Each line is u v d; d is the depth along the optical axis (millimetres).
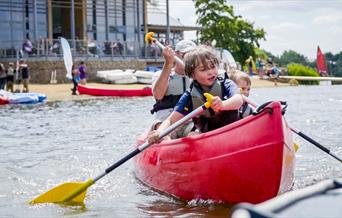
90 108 16984
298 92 26172
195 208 4746
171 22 40938
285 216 1297
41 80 28203
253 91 27391
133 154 5062
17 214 4715
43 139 9594
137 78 29203
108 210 4801
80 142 9117
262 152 4336
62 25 33438
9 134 10453
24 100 19594
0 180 6066
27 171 6586
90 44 30000
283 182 4496
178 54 6137
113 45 30891
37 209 4883
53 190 5121
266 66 44312
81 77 26156
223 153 4570
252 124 4438
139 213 4652
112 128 11258
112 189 5652
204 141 4777
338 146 8039
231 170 4535
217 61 4922
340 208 1347
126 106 17625
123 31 35562
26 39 30375
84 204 5043
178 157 5023
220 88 4945
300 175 6031
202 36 42406
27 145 8844
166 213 4609
